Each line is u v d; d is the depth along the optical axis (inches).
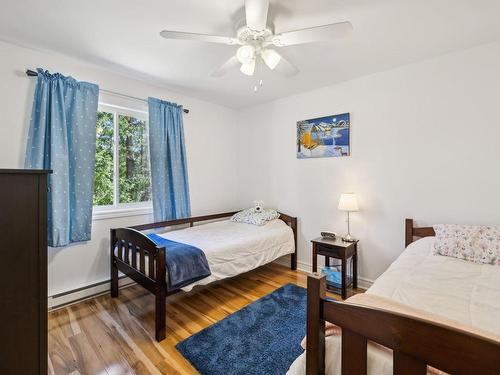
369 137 110.5
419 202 98.7
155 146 118.3
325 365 37.8
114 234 101.9
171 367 65.2
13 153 84.7
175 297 103.3
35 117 86.4
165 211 123.2
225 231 121.0
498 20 70.9
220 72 84.4
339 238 114.7
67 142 92.4
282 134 141.1
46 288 36.4
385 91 105.5
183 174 131.1
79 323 83.9
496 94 83.2
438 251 79.5
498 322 43.1
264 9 54.4
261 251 113.8
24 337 34.4
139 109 117.0
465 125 88.7
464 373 23.9
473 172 87.7
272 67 77.0
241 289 111.0
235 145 163.2
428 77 95.5
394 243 105.0
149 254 79.4
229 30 75.3
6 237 32.8
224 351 71.0
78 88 95.3
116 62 97.1
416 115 98.5
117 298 101.4
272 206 147.2
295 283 117.2
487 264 70.8
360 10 66.5
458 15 68.7
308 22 71.6
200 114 142.9
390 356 34.2
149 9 66.3
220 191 154.9
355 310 32.1
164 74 108.3
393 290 55.8
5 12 67.6
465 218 89.3
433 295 53.0
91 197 99.7
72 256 98.0
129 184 117.6
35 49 87.4
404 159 101.7
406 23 72.4
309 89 126.7
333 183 122.2
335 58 94.3
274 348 72.4
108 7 65.7
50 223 88.5
